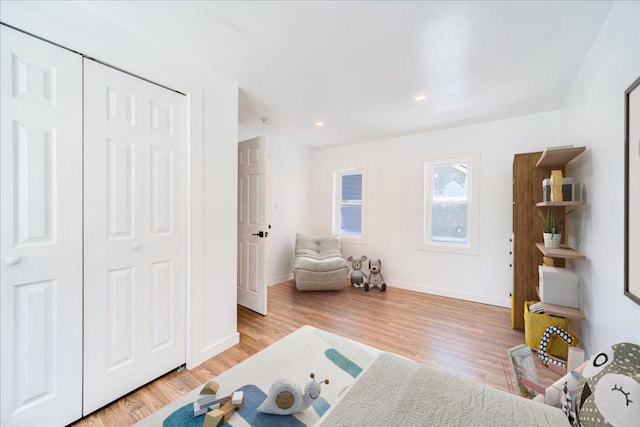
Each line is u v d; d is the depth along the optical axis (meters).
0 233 1.16
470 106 2.71
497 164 3.13
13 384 1.20
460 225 3.51
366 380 1.01
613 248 1.40
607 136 1.47
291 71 2.03
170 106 1.78
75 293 1.38
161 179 1.74
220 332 2.10
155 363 1.72
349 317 2.80
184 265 1.87
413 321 2.70
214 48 1.75
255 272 2.94
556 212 2.35
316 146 4.57
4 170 1.17
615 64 1.37
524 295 2.48
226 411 1.07
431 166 3.70
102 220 1.47
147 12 1.41
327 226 4.71
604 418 0.69
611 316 1.42
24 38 1.20
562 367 1.43
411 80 2.17
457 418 0.82
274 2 1.34
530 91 2.36
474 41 1.66
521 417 0.82
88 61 1.40
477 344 2.23
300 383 1.44
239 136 3.57
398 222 3.90
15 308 1.21
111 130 1.50
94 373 1.45
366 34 1.59
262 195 2.86
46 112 1.27
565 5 1.35
